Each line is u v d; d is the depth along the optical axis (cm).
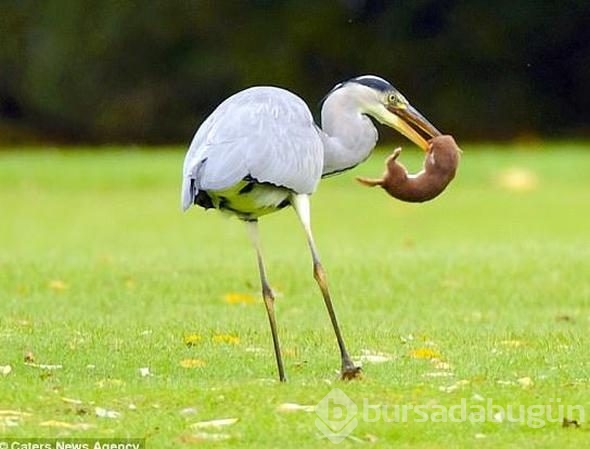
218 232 2328
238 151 1035
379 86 1152
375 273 1762
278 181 1048
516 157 3338
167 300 1586
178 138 4528
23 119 4647
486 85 4556
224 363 1152
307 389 1017
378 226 2423
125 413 961
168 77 4516
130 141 4544
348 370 1073
